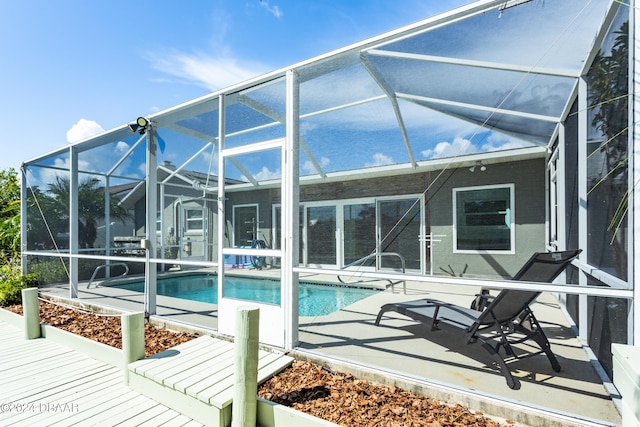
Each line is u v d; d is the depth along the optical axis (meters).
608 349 2.41
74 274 5.45
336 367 2.68
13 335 4.03
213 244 7.61
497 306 2.50
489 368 2.56
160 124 4.80
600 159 2.66
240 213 4.57
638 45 1.78
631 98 1.82
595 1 2.18
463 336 2.69
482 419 2.01
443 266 7.39
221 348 3.05
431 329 2.96
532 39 2.71
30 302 3.89
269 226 4.29
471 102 4.38
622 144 2.12
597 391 2.20
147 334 3.70
